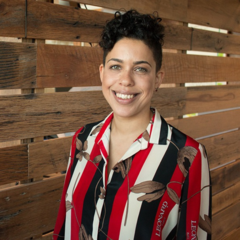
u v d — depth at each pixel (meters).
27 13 1.42
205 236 1.00
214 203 2.72
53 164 1.63
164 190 0.98
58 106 1.60
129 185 0.99
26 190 1.55
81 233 1.08
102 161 1.08
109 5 1.70
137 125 1.05
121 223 0.98
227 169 2.84
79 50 1.64
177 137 1.02
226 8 2.55
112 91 1.00
